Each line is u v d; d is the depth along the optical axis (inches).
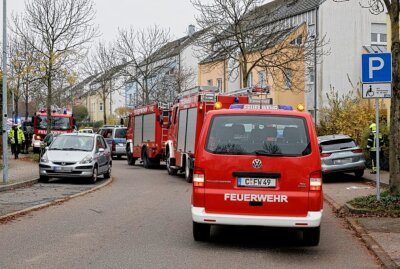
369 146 820.0
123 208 482.3
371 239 338.6
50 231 364.2
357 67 1551.4
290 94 1593.3
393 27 457.7
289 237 360.2
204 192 309.4
